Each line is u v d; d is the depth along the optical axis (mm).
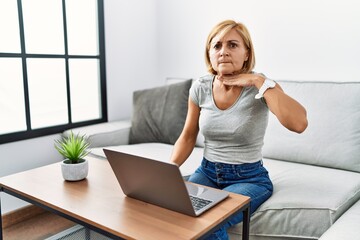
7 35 2164
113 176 1481
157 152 2203
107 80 2797
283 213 1428
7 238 2053
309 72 2324
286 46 2391
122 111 2967
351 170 1900
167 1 2969
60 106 2545
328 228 1347
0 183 1411
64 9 2457
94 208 1162
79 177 1418
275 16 2402
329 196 1485
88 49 2688
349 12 2119
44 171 1561
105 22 2707
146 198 1188
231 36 1498
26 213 2299
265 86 1432
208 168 1591
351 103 1943
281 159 2127
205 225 1029
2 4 2117
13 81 2230
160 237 966
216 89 1580
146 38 3055
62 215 1175
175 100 2479
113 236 1021
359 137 1894
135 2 2906
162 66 3119
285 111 1390
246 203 1211
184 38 2916
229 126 1508
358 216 1309
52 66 2447
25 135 2262
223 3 2631
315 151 1995
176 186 1038
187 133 1687
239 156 1518
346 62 2176
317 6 2229
